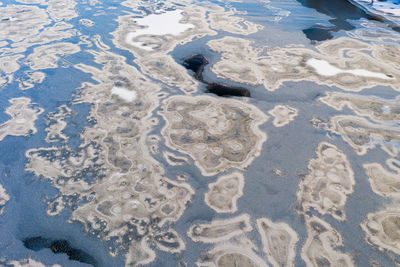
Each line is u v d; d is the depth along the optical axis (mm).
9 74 1268
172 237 659
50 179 800
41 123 998
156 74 1277
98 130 969
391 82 1205
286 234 664
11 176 808
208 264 605
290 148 898
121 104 1093
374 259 613
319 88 1178
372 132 953
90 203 736
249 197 750
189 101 1110
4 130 965
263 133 956
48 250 638
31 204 735
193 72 1296
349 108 1064
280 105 1088
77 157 869
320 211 713
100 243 649
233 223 688
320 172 817
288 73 1276
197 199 745
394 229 670
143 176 809
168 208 723
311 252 627
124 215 707
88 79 1238
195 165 844
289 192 763
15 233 671
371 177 800
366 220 690
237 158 867
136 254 626
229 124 996
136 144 914
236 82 1222
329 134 949
